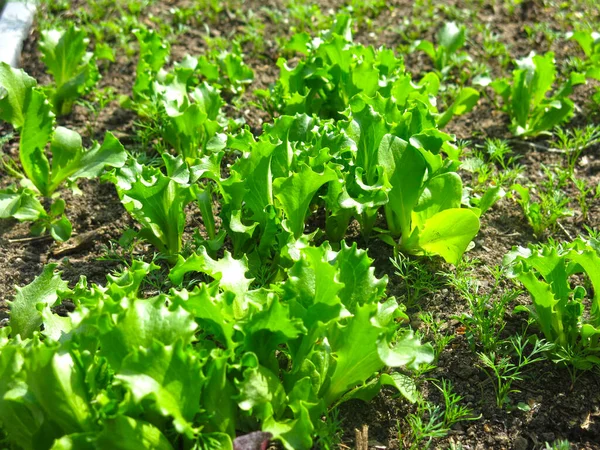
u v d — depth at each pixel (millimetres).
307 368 596
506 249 847
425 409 646
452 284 754
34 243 838
